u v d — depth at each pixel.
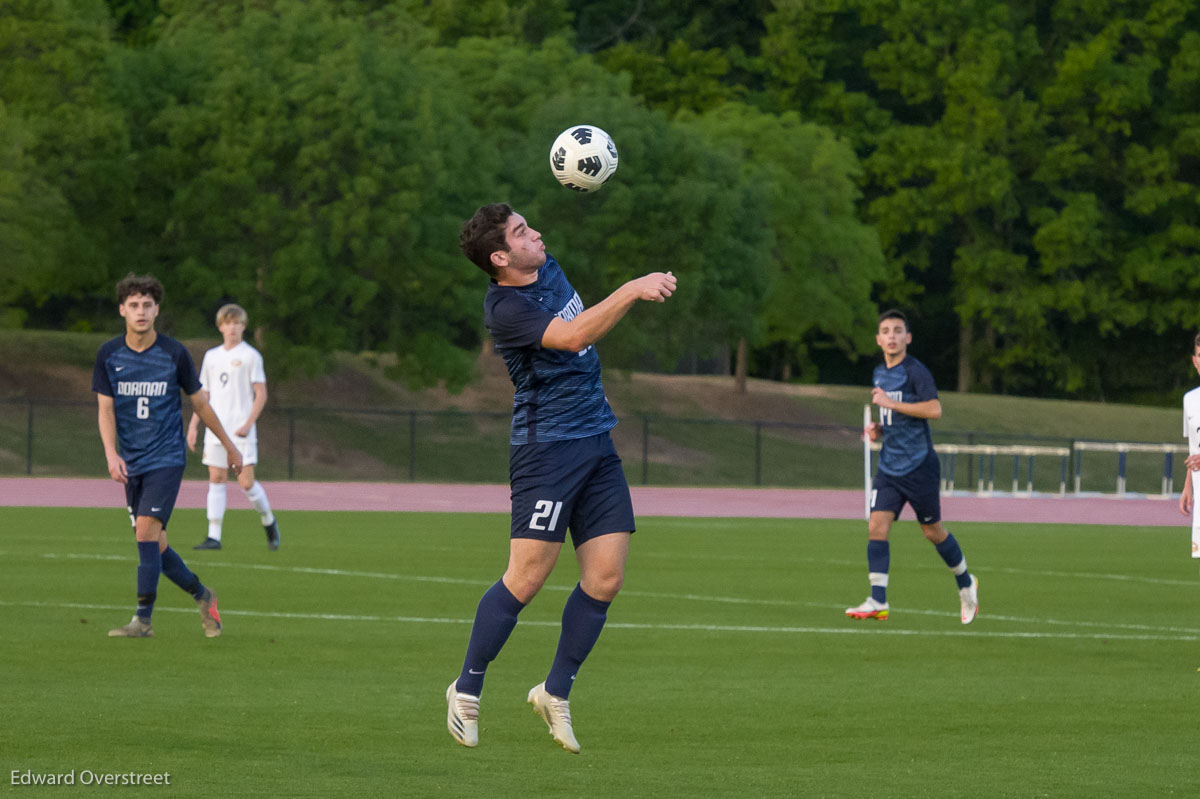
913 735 26.83
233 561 58.31
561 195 177.62
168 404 37.12
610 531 24.05
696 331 188.25
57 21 160.25
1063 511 110.81
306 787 22.09
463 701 23.95
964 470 174.00
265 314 156.38
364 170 156.50
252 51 158.75
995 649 38.03
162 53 163.75
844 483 170.75
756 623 42.53
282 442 158.50
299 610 43.62
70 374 171.75
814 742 26.09
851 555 67.12
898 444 42.72
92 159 157.25
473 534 75.38
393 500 106.94
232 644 36.69
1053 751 25.50
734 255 185.75
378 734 26.16
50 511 86.75
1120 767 24.27
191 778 22.58
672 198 178.62
